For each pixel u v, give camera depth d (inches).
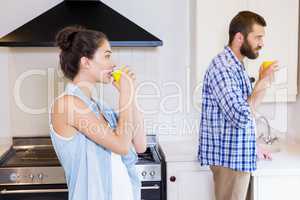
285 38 94.7
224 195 77.7
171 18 103.1
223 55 74.6
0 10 99.5
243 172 74.5
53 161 88.4
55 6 91.7
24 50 100.7
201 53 94.6
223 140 74.3
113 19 89.2
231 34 75.2
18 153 97.0
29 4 100.0
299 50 98.6
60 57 56.4
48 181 83.9
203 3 93.0
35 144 102.9
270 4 93.4
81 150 54.5
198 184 89.0
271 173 79.7
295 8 94.0
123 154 56.4
